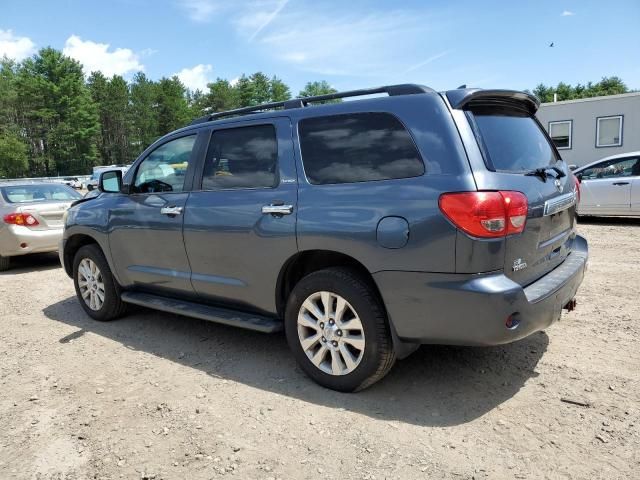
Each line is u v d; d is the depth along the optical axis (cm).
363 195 313
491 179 287
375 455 269
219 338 461
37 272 839
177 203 421
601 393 323
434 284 288
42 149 8462
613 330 430
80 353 441
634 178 1049
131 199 470
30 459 283
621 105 1991
